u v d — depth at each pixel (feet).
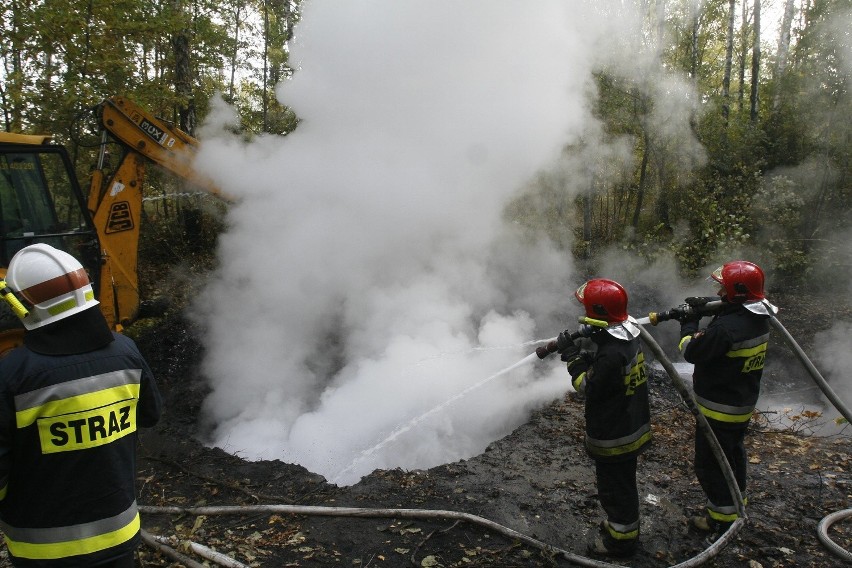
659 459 15.78
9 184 17.92
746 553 11.57
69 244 19.47
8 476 6.50
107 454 6.89
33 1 28.37
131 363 7.25
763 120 42.01
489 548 11.78
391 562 11.27
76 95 27.76
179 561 10.88
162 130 22.08
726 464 11.40
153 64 36.58
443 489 14.42
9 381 6.34
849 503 13.34
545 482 14.75
